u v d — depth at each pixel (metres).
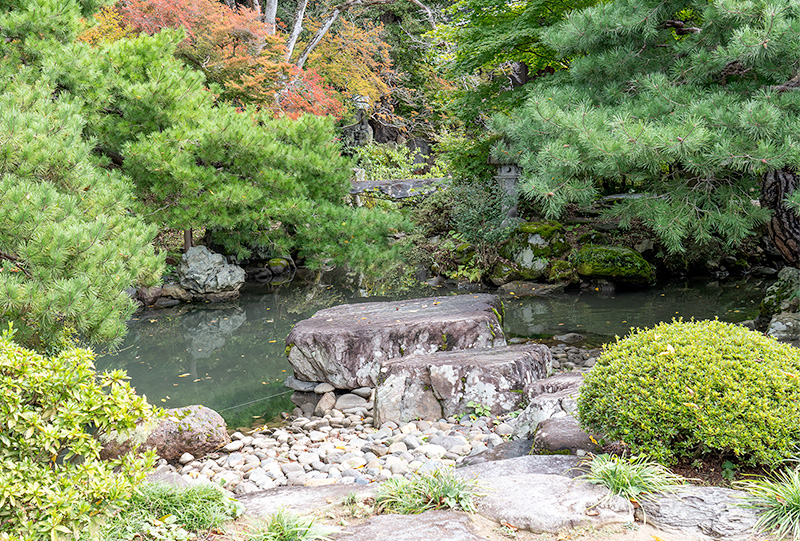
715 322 3.47
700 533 2.57
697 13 7.45
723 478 3.02
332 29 21.39
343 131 23.11
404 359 5.86
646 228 12.71
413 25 23.11
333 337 6.64
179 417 4.91
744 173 7.00
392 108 23.88
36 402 2.44
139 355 8.30
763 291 10.93
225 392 6.86
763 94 6.03
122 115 11.02
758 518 2.60
